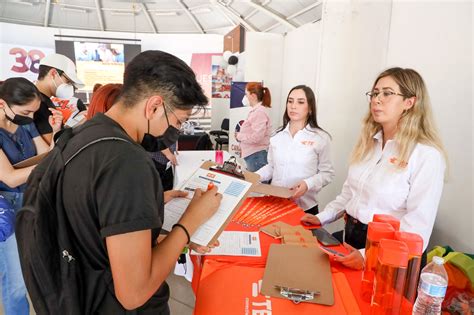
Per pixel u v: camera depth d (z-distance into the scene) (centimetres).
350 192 155
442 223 184
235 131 470
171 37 797
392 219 97
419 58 211
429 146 122
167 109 68
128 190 58
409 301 85
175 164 265
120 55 788
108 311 68
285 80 513
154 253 67
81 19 770
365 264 92
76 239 65
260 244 122
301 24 536
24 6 694
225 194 98
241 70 538
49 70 207
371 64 254
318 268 102
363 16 249
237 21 703
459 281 130
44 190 64
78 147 63
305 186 182
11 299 166
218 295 90
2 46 705
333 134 277
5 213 152
